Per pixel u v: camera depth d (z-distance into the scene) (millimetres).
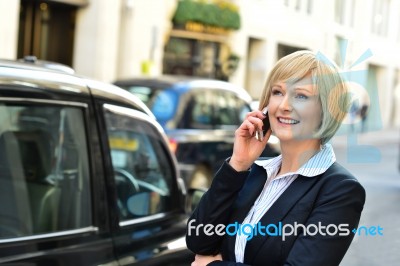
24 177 2777
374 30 25531
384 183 12312
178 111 8273
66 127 2826
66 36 18406
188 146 8242
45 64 3328
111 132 2996
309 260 1999
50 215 2809
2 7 15445
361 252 6246
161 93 8391
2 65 2676
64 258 2645
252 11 25719
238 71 25297
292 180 2115
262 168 2221
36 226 2773
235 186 2166
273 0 26578
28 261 2541
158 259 2916
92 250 2732
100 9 18266
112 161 2932
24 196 2771
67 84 2836
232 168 2160
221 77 24438
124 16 19422
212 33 23422
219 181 2170
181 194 3361
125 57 19531
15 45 15875
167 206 3250
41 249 2615
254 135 2186
